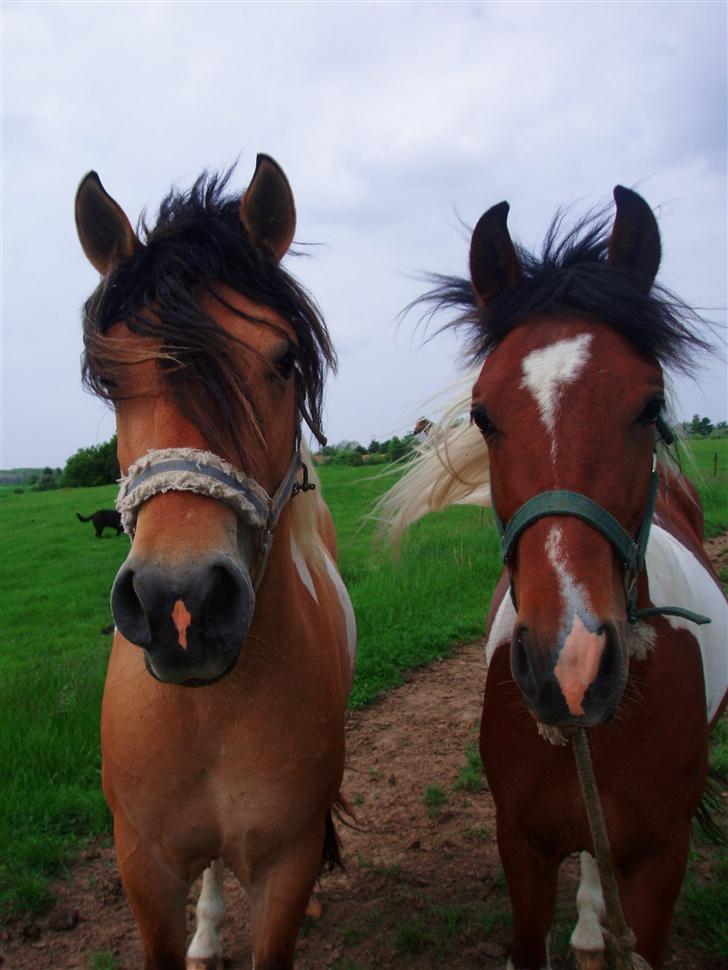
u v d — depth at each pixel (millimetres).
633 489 1766
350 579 9086
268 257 1936
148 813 1961
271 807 2010
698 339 2014
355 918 3061
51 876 3361
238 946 2928
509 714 2184
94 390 1774
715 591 2797
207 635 1577
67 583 12984
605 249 2197
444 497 2760
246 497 1689
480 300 2178
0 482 84750
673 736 2018
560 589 1602
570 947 2717
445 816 3840
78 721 4609
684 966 2678
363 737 4914
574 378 1743
